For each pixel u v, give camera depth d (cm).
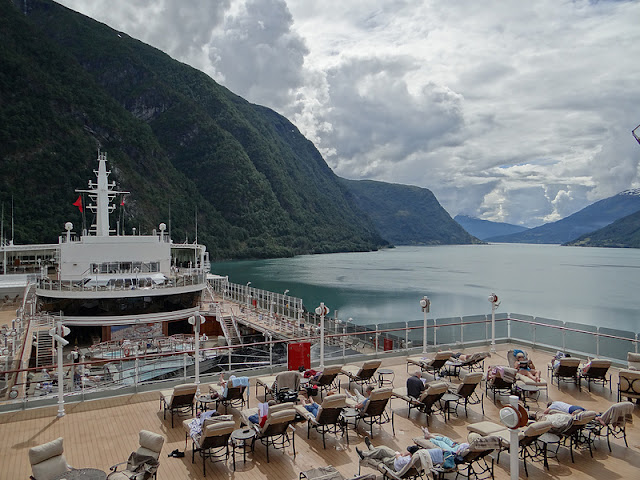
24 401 1384
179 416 1349
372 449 985
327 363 1884
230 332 4072
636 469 1024
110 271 4072
